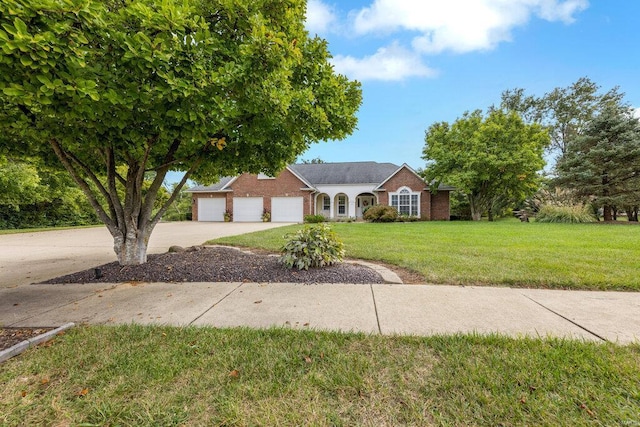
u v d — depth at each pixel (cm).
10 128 383
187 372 209
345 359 222
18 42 209
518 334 260
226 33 378
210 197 2423
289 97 381
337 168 2547
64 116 297
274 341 253
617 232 1027
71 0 228
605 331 266
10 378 205
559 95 2823
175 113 316
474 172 1828
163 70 291
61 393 188
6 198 1552
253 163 626
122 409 172
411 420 161
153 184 572
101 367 216
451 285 420
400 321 295
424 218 2117
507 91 3056
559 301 349
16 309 344
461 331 269
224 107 364
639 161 1496
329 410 170
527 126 1875
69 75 245
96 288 430
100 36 264
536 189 1962
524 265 507
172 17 272
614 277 426
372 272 483
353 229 1260
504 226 1372
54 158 569
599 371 199
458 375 199
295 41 352
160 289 421
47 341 261
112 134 380
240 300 369
